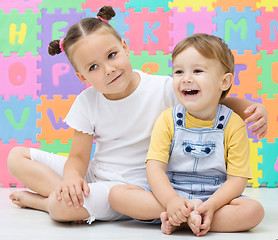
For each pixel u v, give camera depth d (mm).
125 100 1268
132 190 1091
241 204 1015
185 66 1093
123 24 1935
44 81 1938
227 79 1125
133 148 1282
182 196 1092
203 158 1108
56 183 1294
